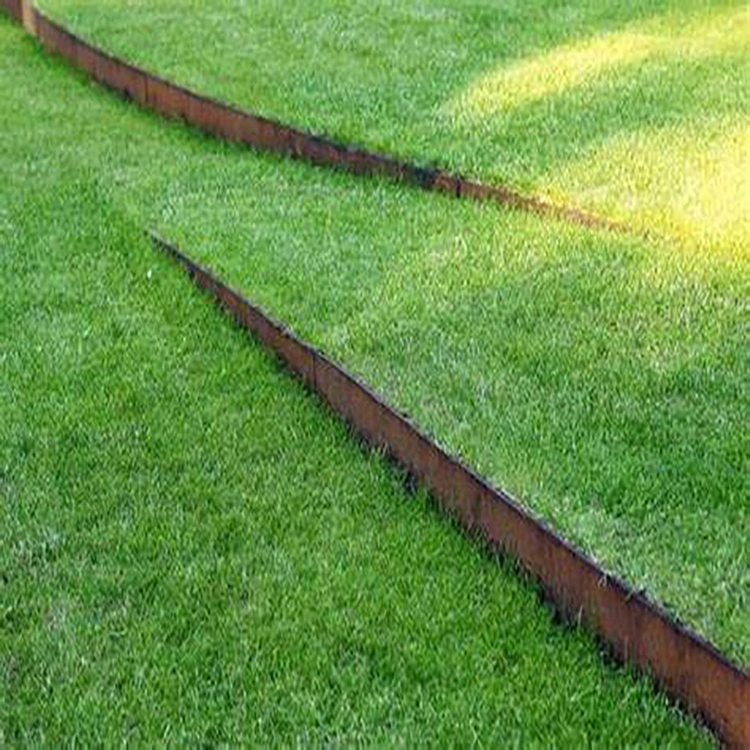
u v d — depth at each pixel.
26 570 3.32
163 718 2.81
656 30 7.20
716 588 2.91
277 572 3.26
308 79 6.84
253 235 5.17
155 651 2.99
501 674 2.89
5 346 4.51
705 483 3.34
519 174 5.38
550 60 6.80
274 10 8.23
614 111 5.98
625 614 2.90
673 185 5.11
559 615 3.09
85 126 7.03
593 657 2.93
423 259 4.75
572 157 5.51
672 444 3.52
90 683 2.92
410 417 3.66
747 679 2.61
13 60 8.66
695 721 2.74
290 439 3.88
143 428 3.95
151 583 3.25
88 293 4.91
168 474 3.72
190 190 5.84
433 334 4.18
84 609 3.17
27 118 7.23
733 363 3.90
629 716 2.75
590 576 2.99
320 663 2.95
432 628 3.03
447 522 3.45
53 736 2.77
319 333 4.23
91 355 4.43
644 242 4.73
